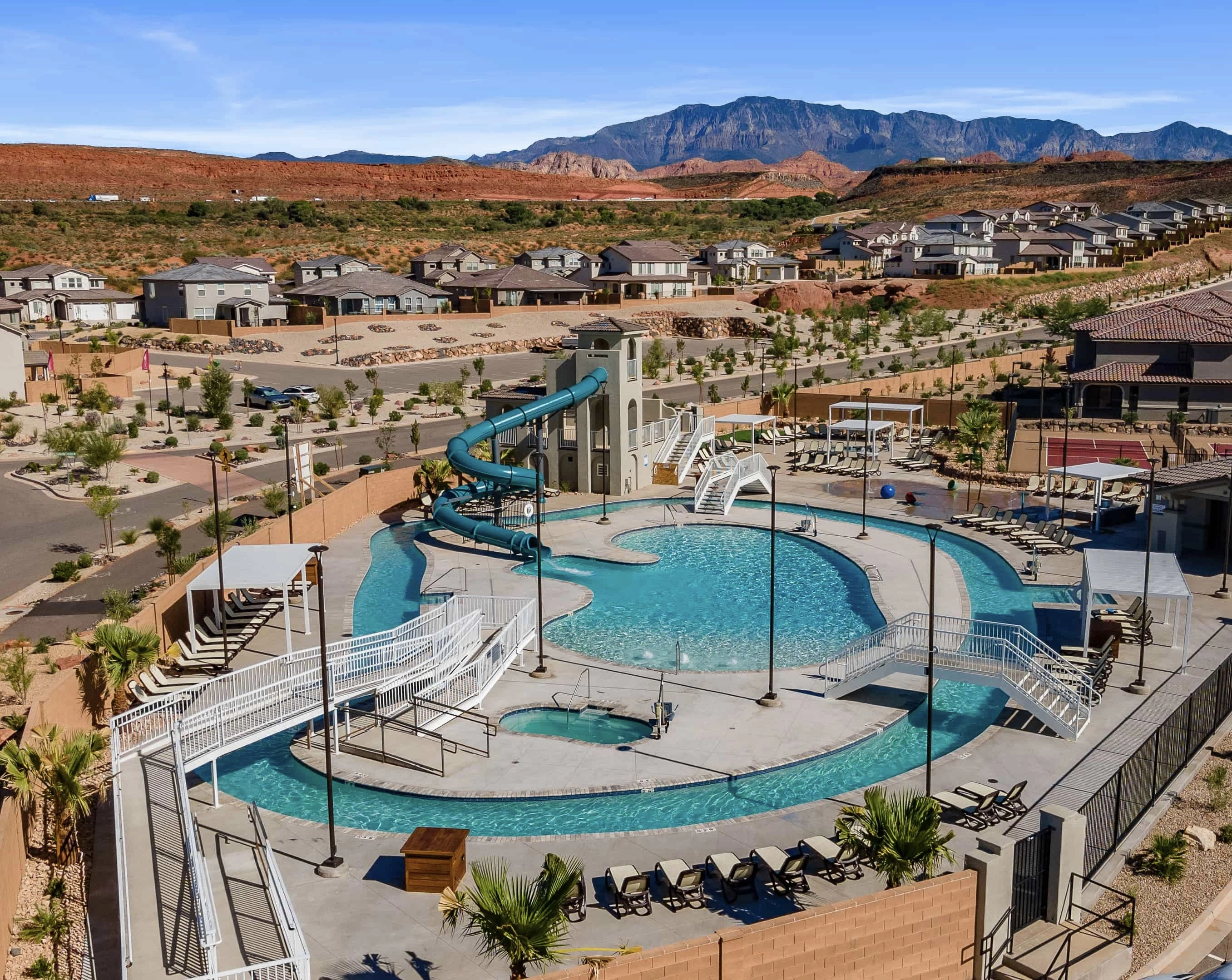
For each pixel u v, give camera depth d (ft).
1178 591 112.98
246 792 90.79
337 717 99.91
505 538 162.40
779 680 113.60
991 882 65.21
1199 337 242.17
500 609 128.67
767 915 70.90
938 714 106.42
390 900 73.26
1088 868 75.51
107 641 101.19
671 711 104.53
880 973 63.10
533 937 58.03
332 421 255.50
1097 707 105.70
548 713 106.63
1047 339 405.39
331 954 66.90
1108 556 126.00
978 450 217.97
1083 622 121.29
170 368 323.98
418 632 115.65
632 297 458.50
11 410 256.93
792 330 407.44
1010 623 131.23
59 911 70.95
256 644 122.83
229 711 90.17
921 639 109.19
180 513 180.04
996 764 93.20
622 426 197.77
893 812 68.80
